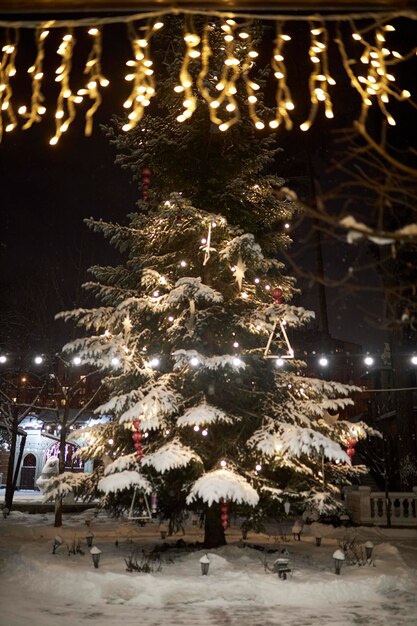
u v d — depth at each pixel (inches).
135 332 534.9
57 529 717.9
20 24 145.6
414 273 510.9
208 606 359.9
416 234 132.7
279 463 469.4
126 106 202.5
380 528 749.9
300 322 493.7
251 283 551.2
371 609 360.2
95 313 505.4
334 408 510.0
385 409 1315.2
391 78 198.1
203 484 424.5
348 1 138.6
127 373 496.7
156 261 546.0
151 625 318.3
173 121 560.4
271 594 379.6
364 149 149.2
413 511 786.8
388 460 1139.9
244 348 531.5
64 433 890.1
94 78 194.1
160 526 687.7
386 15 141.8
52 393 1098.7
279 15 146.5
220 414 454.3
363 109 172.4
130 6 139.4
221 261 509.0
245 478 470.3
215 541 516.1
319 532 711.1
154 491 462.3
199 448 482.6
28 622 316.8
